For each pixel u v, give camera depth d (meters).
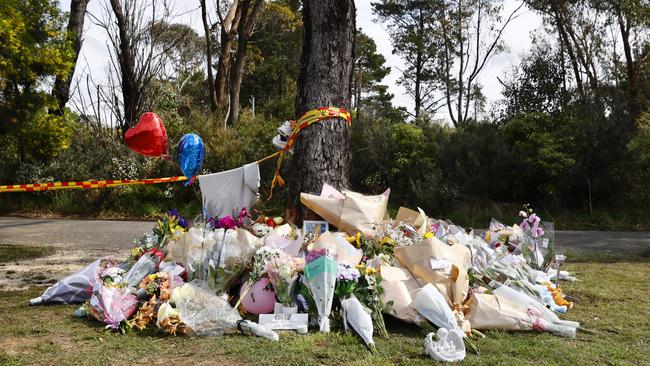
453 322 4.16
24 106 18.39
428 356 3.76
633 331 4.56
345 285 4.39
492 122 20.58
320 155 6.04
